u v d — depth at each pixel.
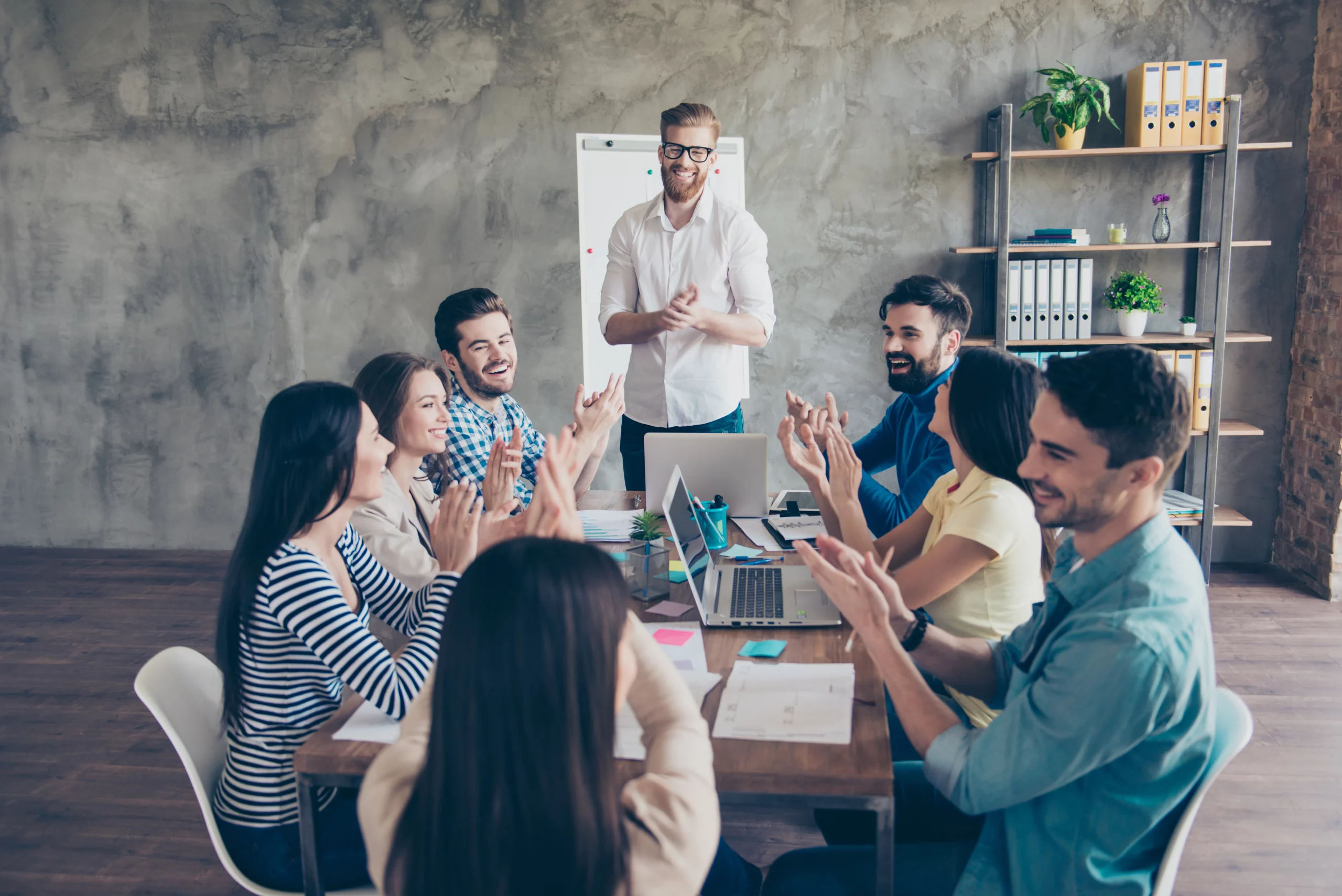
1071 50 4.25
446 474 2.71
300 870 1.61
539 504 1.28
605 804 0.87
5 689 3.44
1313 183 4.16
